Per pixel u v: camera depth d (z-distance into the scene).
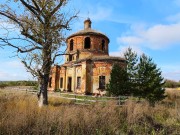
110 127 9.45
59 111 9.74
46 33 14.42
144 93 22.31
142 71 23.05
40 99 15.02
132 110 11.95
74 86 33.41
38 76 14.91
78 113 9.76
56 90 38.09
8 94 19.27
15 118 7.97
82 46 35.47
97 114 10.27
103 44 37.16
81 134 8.39
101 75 30.00
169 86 48.62
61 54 15.28
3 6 13.96
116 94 22.33
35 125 7.96
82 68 31.42
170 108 15.28
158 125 11.18
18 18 14.29
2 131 7.34
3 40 13.77
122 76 22.75
